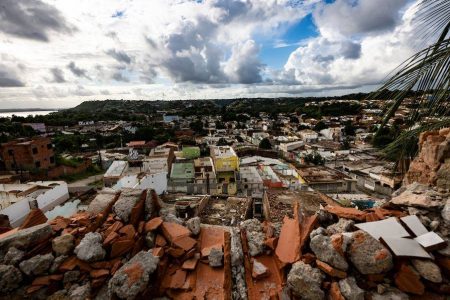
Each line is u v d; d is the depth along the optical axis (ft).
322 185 90.89
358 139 182.09
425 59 9.52
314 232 12.02
